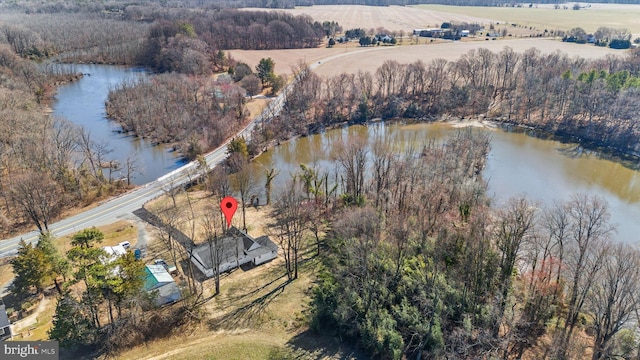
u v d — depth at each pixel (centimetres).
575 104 14788
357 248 6788
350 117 16338
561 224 7475
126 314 6381
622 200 10731
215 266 7369
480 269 6406
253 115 15938
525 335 6094
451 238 6912
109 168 12212
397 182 9106
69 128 12594
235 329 6394
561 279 6588
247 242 8238
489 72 18812
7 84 16075
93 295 5856
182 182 11200
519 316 6072
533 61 18662
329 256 7856
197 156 11825
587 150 13675
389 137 14875
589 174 12094
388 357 5728
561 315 6369
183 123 14550
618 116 13688
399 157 11650
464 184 9175
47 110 16838
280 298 7044
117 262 6156
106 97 18775
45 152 10831
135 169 12200
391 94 17700
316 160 13075
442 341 5634
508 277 6400
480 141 11938
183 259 7981
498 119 16325
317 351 5972
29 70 18400
